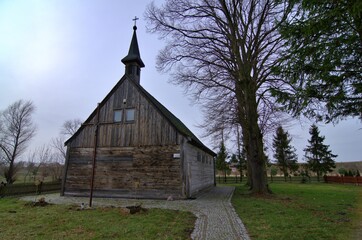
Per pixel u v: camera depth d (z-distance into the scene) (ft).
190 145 54.08
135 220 27.35
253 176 52.42
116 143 53.88
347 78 19.90
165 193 48.19
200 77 57.77
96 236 21.30
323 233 21.59
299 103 22.80
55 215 30.19
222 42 57.57
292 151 136.56
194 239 20.65
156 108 52.70
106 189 52.08
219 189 73.67
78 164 55.67
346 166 216.95
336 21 18.60
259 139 52.80
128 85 56.44
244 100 54.85
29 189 58.34
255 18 54.85
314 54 19.89
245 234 21.90
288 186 87.97
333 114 22.85
